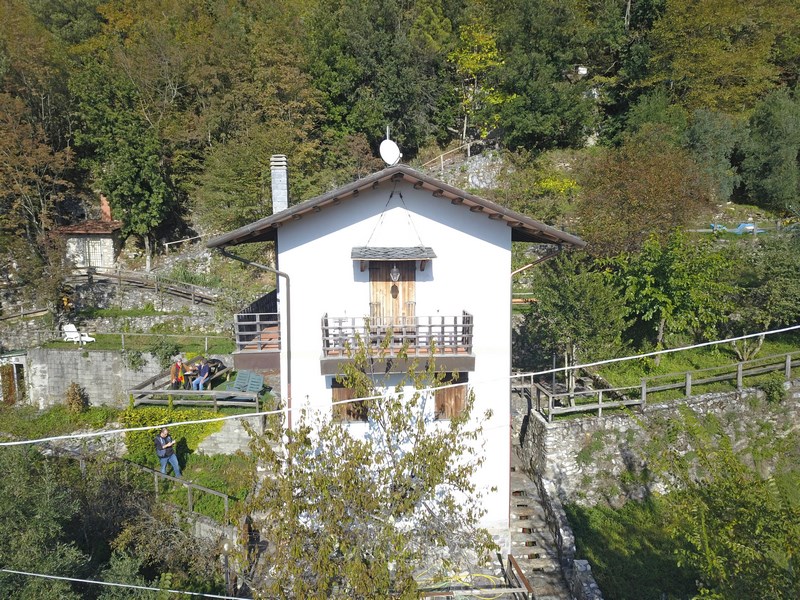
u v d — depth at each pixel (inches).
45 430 921.5
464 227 574.6
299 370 577.6
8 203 1341.0
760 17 1475.1
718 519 374.9
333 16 1571.1
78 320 1205.7
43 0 1754.4
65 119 1497.3
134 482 703.1
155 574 582.2
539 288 763.4
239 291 1151.0
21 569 430.3
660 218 940.0
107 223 1425.9
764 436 734.5
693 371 777.6
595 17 1654.8
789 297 799.7
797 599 323.9
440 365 551.2
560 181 1270.9
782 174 1274.6
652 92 1492.4
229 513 420.8
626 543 617.3
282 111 1407.5
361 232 569.6
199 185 1450.5
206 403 802.8
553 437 676.7
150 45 1537.9
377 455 438.6
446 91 1621.6
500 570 570.3
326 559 378.9
